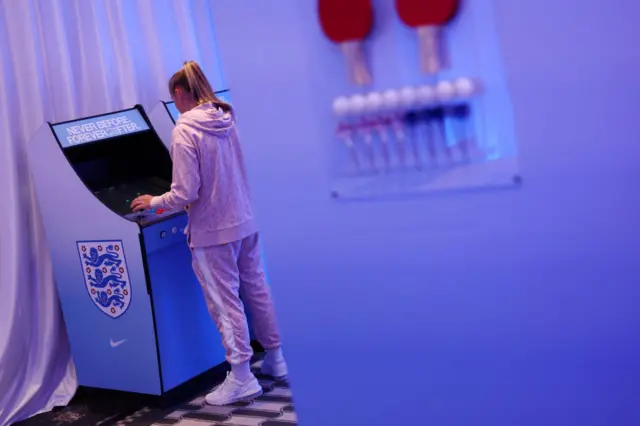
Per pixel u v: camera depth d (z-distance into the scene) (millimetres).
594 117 1648
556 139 1685
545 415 1850
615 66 1612
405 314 1937
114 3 4027
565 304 1766
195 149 3260
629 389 1752
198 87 3355
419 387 1973
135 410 3629
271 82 1907
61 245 3686
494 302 1833
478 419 1926
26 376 3814
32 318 3850
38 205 3836
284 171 1957
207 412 3463
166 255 3521
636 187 1650
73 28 3965
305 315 2049
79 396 3865
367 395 2041
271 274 2053
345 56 1807
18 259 3754
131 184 3910
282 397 3518
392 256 1906
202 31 4293
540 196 1726
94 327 3676
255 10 1877
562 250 1739
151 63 4160
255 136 1962
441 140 1773
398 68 1776
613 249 1697
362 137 1841
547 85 1665
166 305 3529
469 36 1700
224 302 3439
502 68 1690
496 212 1772
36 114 3830
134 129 3816
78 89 3986
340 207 1926
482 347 1875
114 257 3514
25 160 3812
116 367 3650
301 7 1840
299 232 1991
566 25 1625
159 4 4160
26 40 3805
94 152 3795
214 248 3379
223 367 3850
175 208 3324
